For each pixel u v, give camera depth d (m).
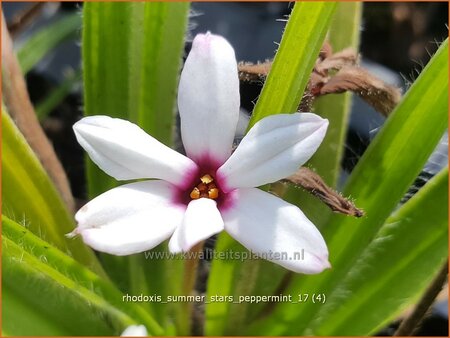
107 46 0.08
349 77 0.07
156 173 0.06
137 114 0.08
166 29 0.08
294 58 0.06
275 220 0.05
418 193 0.08
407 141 0.07
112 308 0.07
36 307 0.07
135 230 0.05
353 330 0.08
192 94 0.06
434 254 0.08
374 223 0.07
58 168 0.09
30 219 0.08
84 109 0.08
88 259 0.08
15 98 0.09
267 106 0.07
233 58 0.06
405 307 0.08
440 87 0.07
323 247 0.05
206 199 0.05
